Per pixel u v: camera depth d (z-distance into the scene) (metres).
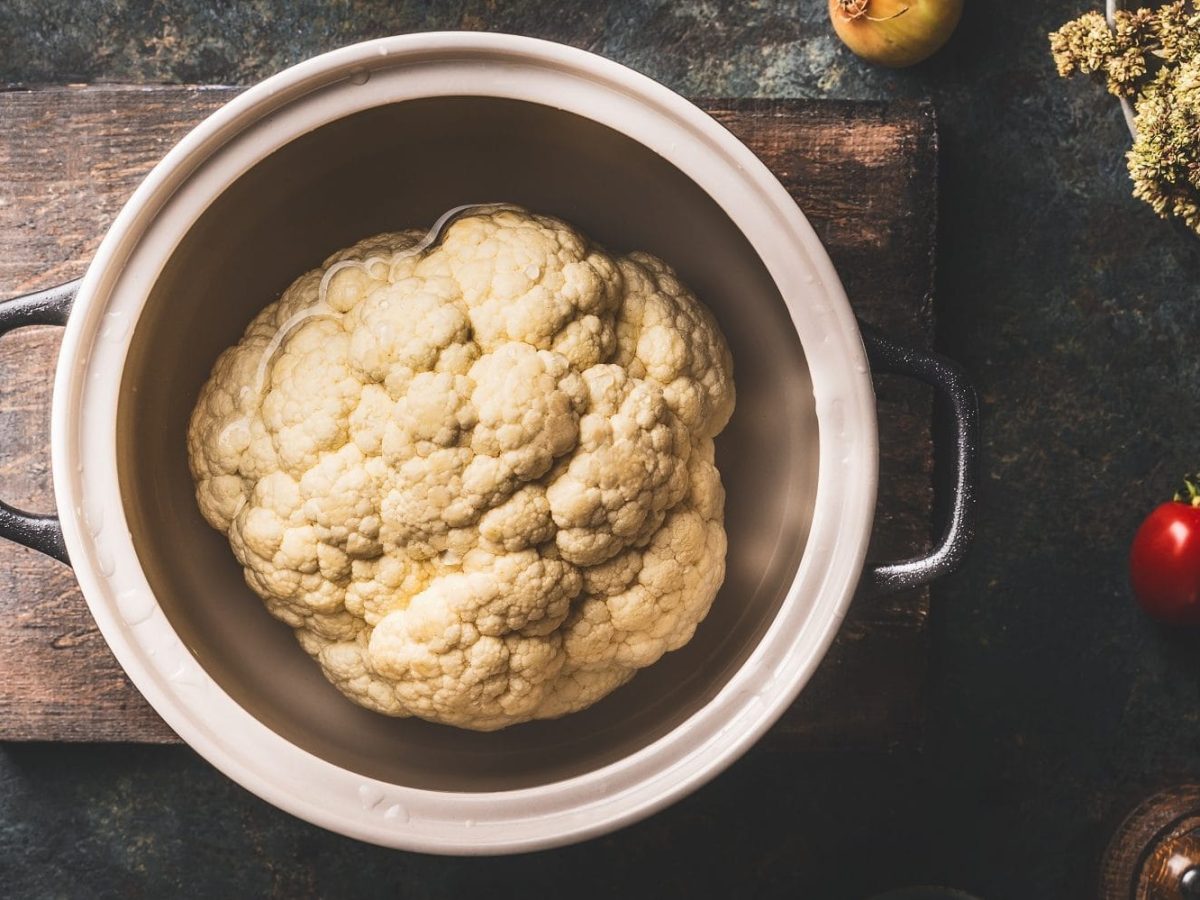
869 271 0.64
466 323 0.55
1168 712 0.69
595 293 0.56
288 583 0.57
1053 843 0.69
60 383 0.53
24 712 0.64
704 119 0.54
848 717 0.65
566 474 0.55
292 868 0.68
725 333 0.62
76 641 0.64
